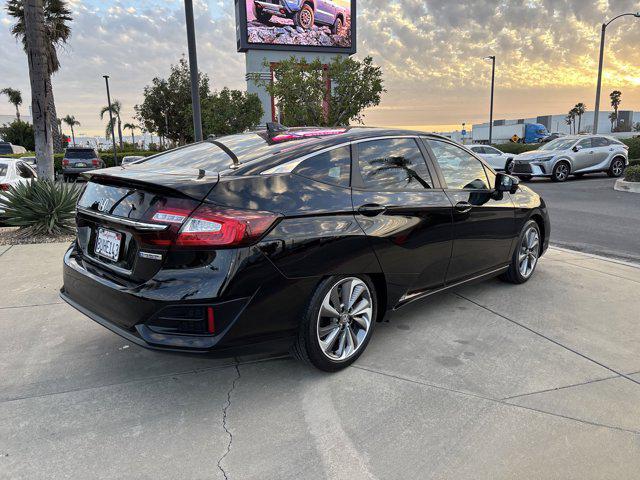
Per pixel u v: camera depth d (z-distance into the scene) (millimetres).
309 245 2840
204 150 3518
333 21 33375
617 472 2264
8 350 3486
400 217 3412
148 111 34781
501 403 2826
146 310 2625
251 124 25531
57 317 4113
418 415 2713
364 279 3246
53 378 3105
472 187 4238
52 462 2318
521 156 19000
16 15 27250
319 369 3104
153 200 2676
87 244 3195
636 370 3227
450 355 3443
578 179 19438
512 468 2291
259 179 2818
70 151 23734
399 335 3785
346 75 17406
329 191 3072
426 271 3705
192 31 9133
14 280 5148
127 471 2266
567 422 2641
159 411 2752
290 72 18062
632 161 21469
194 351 2578
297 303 2859
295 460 2350
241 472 2268
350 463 2330
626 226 9078
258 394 2934
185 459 2354
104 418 2680
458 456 2375
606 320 4098
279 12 31797
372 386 3021
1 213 8492
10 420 2645
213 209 2592
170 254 2588
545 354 3457
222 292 2564
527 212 4922
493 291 4867
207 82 34031
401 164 3637
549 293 4809
